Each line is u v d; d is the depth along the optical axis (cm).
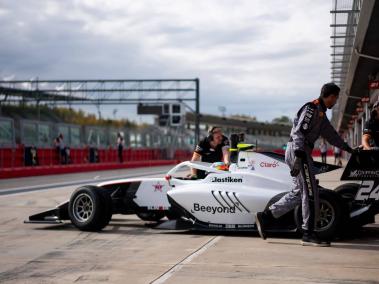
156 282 433
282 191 641
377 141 673
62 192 1406
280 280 433
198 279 439
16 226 778
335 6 1272
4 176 2248
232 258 522
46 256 550
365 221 632
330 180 1612
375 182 627
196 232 700
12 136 2639
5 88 4159
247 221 652
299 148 577
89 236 677
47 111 5153
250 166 669
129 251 571
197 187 683
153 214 797
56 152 3012
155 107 4562
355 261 505
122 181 743
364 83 2259
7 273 477
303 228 590
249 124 10050
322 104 595
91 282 439
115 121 6931
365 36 1384
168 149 4853
